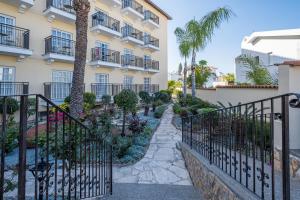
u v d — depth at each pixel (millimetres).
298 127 4191
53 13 13953
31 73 13336
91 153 4020
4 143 1897
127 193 4504
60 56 14008
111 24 18750
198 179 4594
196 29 15102
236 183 3029
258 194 2754
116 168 5961
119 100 8750
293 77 4281
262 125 2445
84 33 9086
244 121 3244
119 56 19422
